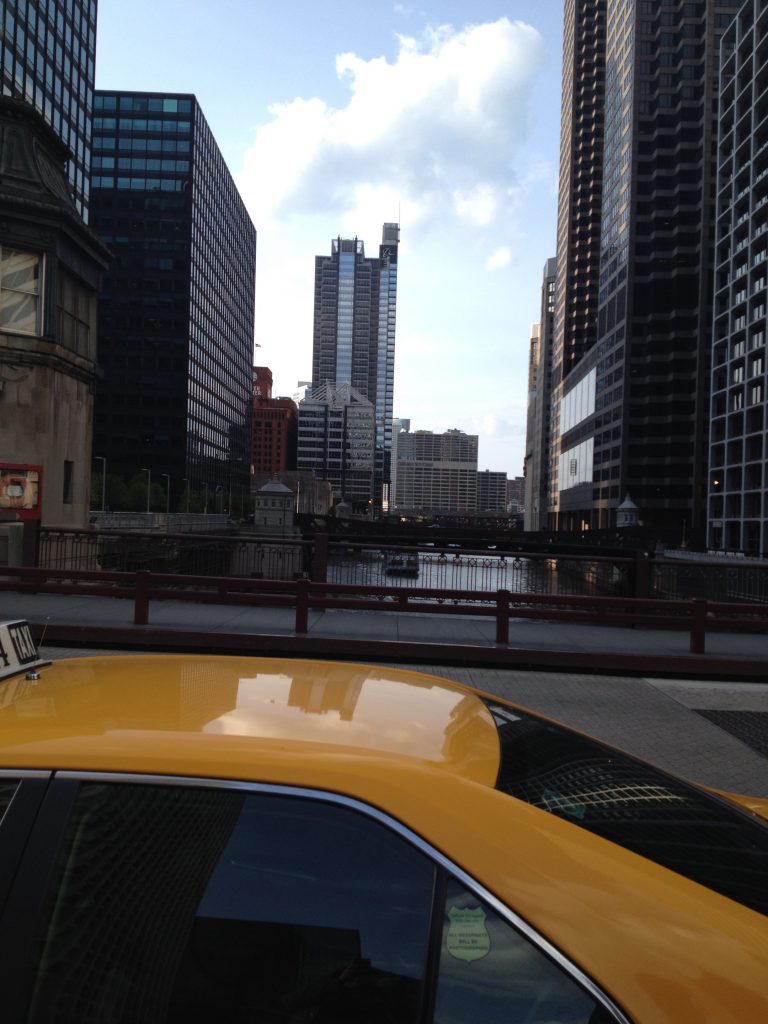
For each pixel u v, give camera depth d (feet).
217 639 34.86
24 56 250.57
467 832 4.92
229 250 513.86
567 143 572.51
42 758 5.17
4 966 4.47
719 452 289.33
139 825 5.00
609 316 411.75
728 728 25.70
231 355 524.11
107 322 400.47
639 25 380.17
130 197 403.13
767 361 240.32
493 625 41.32
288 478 510.17
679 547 314.14
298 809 5.04
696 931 4.70
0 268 56.44
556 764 6.40
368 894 4.78
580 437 481.05
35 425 57.52
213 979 4.63
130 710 6.10
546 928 4.53
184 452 401.08
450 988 4.43
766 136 253.85
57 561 47.09
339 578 45.57
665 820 6.03
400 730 6.13
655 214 373.40
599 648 35.70
